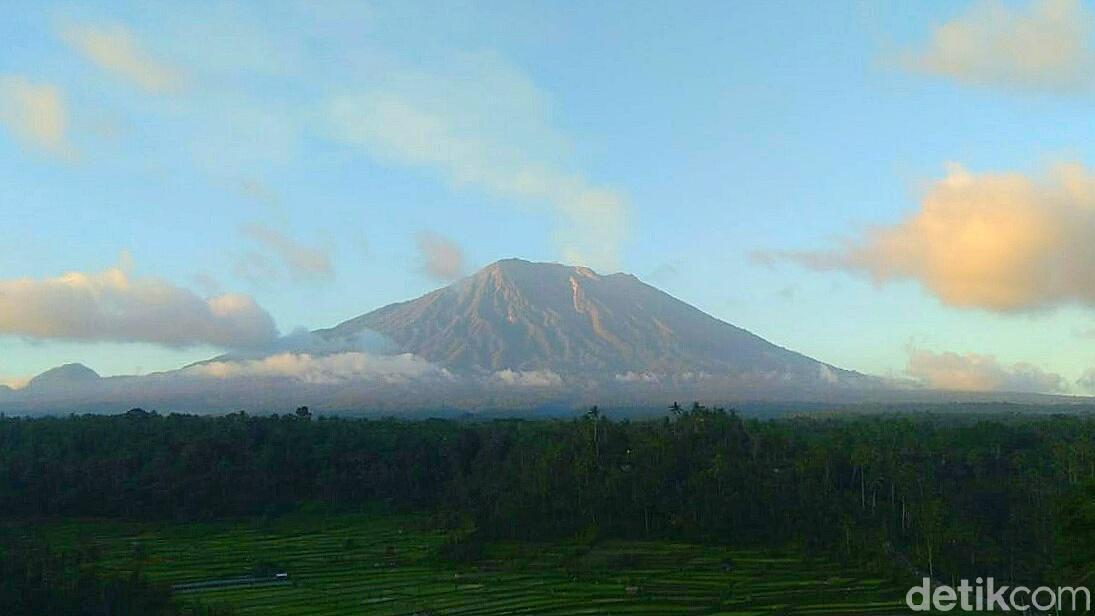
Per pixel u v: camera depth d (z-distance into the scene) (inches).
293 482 3919.8
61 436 3848.4
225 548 3120.1
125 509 3508.9
